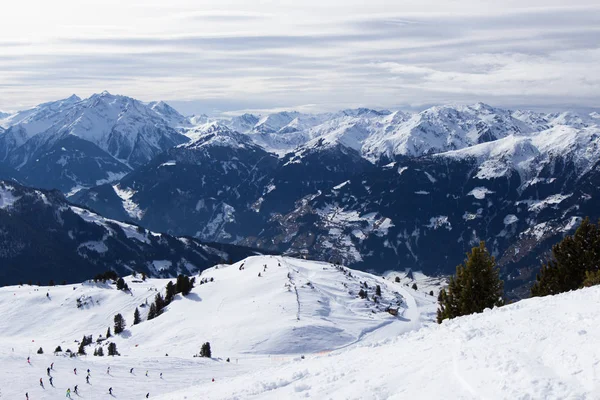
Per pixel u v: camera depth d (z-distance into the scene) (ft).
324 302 512.22
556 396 50.29
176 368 295.69
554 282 192.44
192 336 442.09
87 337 497.46
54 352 399.85
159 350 410.93
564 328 68.59
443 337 84.84
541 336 67.56
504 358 62.64
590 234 188.96
